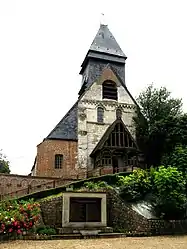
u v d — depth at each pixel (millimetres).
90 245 14227
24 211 17438
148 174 22484
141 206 20484
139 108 40312
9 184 27844
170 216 19297
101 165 34594
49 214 20047
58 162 36125
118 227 19672
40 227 17891
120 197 21000
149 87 41125
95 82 40594
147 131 38312
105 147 35219
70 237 16812
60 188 24031
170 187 19188
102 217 19422
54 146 36312
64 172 35625
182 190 20016
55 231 17797
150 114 39125
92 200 20453
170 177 19469
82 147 37188
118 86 41375
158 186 19547
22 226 16562
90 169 36531
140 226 18531
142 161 37469
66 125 37938
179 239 16250
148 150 37594
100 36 46938
